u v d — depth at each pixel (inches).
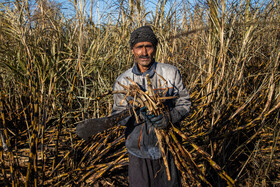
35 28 100.6
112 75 103.6
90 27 105.9
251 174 80.0
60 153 86.5
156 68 55.7
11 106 99.4
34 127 63.4
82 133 49.3
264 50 106.2
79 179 76.2
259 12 89.4
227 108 85.4
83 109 88.2
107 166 78.5
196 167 56.0
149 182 56.8
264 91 96.1
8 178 74.9
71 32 109.3
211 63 87.2
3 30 92.7
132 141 56.2
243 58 86.4
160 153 55.6
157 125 50.6
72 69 99.3
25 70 94.2
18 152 85.3
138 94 50.8
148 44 52.0
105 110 100.1
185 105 56.4
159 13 101.0
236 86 89.7
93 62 95.2
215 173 77.9
